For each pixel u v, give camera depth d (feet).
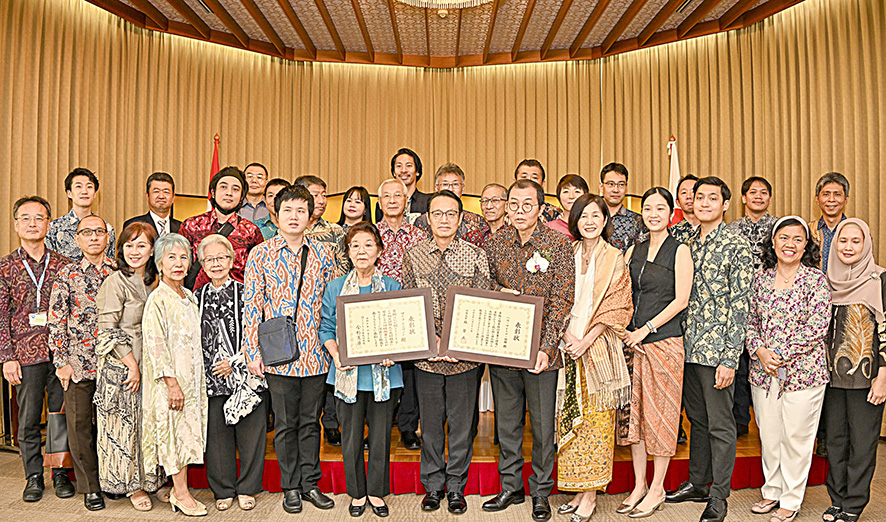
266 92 22.76
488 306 10.25
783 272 10.43
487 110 23.54
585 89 22.88
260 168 14.85
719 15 19.83
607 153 22.65
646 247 11.02
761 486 12.06
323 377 10.75
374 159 23.47
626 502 10.85
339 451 12.25
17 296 11.28
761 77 19.54
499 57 23.00
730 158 20.36
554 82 23.18
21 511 10.75
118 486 10.51
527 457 11.68
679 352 10.52
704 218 10.72
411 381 12.57
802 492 10.32
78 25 18.51
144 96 20.29
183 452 10.42
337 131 23.34
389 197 12.35
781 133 18.99
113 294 10.60
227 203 12.37
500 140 23.44
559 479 10.46
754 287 10.63
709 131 20.88
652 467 11.70
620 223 14.11
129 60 20.01
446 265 10.66
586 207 10.36
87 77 18.75
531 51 22.93
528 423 14.30
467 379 10.70
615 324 10.13
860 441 10.03
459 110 23.58
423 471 10.94
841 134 17.44
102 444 10.53
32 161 17.11
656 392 10.53
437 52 22.91
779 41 18.99
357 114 23.47
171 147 21.02
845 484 10.34
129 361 10.55
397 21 20.24
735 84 20.15
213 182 12.52
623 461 11.69
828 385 10.26
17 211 11.41
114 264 11.51
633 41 21.59
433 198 10.55
